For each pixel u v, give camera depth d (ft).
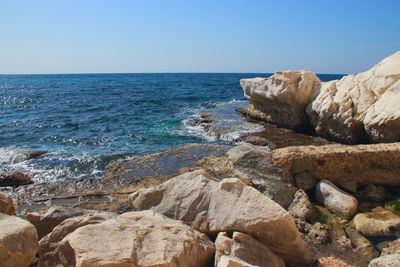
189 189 18.43
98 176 32.83
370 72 48.11
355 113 45.11
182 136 52.54
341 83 51.75
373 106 42.86
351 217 23.25
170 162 36.14
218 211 16.66
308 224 21.89
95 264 11.28
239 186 17.17
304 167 28.07
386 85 43.45
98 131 56.49
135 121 66.33
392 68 44.19
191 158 37.40
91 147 45.24
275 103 59.82
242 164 30.14
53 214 17.56
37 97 119.44
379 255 18.67
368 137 43.06
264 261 14.67
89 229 13.07
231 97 120.37
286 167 28.14
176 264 12.41
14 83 250.98
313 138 50.88
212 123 61.87
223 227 16.02
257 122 63.77
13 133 54.49
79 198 27.07
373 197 26.27
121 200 26.23
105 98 114.73
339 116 46.29
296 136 52.19
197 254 14.05
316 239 20.40
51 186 29.78
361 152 28.19
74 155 40.57
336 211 24.06
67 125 61.93
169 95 127.65
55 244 13.89
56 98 115.34
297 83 55.88
